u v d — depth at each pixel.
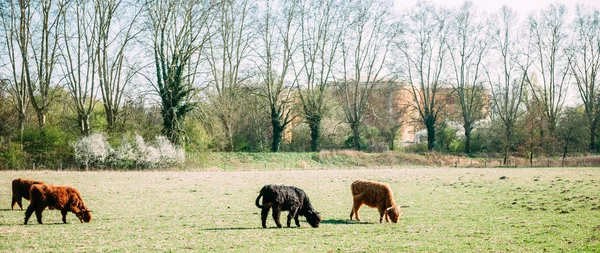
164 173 43.19
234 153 58.53
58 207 17.16
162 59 51.47
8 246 13.10
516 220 17.88
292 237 14.77
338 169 52.84
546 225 16.52
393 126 76.06
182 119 52.16
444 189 29.94
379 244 13.58
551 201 23.03
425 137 85.56
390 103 82.19
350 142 72.19
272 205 16.75
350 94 79.00
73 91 50.81
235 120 62.50
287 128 75.31
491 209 21.05
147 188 30.20
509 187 30.19
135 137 48.81
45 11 50.09
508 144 64.38
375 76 71.19
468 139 72.69
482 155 68.75
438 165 60.72
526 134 64.06
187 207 22.16
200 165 51.53
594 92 74.25
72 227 16.48
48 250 12.62
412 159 62.78
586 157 61.16
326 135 72.31
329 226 17.30
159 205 22.73
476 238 14.38
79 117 50.94
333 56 67.50
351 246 13.31
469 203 23.17
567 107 74.44
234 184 33.78
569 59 72.75
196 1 52.09
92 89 51.22
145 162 47.62
